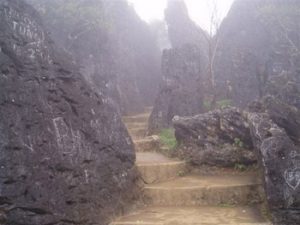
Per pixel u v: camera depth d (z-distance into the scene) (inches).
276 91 290.8
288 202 178.5
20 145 143.6
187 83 382.9
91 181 177.5
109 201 189.5
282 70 370.3
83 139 176.9
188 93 380.8
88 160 177.8
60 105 167.3
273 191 181.5
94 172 180.7
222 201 217.6
